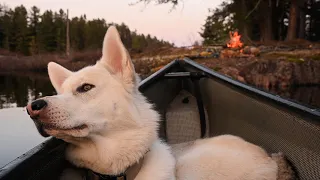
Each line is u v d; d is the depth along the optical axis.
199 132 1.21
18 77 8.21
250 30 8.65
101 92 0.61
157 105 1.17
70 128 0.55
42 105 0.53
